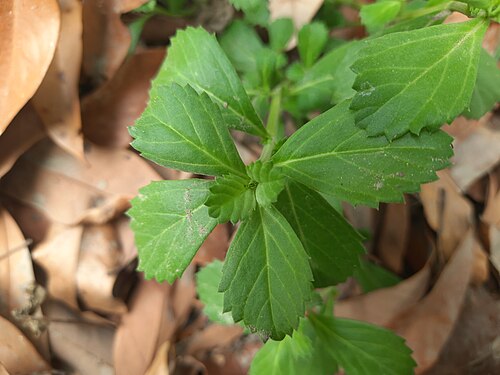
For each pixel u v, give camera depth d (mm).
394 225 249
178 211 152
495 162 237
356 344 195
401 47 142
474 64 141
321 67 203
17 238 231
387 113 140
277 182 140
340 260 168
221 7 244
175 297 242
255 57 223
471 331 248
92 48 222
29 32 199
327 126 145
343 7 248
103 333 244
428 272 240
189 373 253
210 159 145
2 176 226
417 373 235
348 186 143
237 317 139
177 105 145
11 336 226
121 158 234
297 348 189
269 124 192
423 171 141
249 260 140
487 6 141
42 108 219
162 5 244
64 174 235
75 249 232
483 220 240
